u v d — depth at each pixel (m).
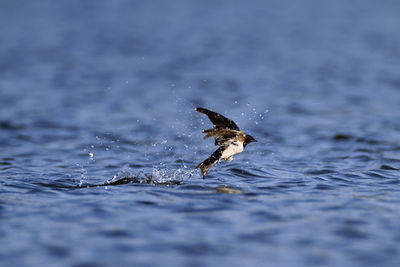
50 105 24.23
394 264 7.33
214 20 68.94
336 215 9.38
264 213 9.48
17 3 86.00
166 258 7.52
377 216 9.34
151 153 15.95
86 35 54.28
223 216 9.30
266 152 16.06
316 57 42.03
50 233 8.43
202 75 33.81
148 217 9.22
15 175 12.62
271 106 24.55
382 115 22.38
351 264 7.35
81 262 7.36
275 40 52.31
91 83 30.64
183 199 10.34
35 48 45.62
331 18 71.81
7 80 30.77
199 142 17.52
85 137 18.34
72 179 12.24
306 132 19.39
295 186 11.55
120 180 12.01
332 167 13.78
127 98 26.30
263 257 7.57
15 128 19.53
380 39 51.84
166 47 47.22
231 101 25.69
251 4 90.31
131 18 70.31
